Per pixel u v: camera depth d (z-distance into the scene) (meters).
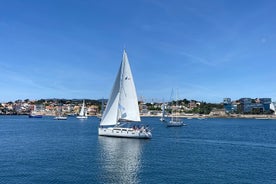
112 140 78.25
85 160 51.34
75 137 90.88
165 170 44.59
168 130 130.00
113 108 81.88
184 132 118.44
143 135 81.19
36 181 37.84
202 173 43.16
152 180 38.88
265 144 80.88
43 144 73.50
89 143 73.81
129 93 80.44
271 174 43.16
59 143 75.12
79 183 37.09
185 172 43.59
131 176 40.72
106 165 47.38
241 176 41.78
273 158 56.97
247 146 75.75
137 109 80.56
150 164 48.81
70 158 53.16
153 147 68.31
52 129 130.38
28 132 112.81
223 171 44.72
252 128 156.62
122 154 57.88
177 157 56.06
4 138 89.56
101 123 83.12
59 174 41.28
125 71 80.50
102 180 38.50
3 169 44.12
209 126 170.75
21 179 38.69
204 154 60.72
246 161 53.38
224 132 123.06
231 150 67.81
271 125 193.62
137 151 61.84
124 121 80.69
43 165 47.00
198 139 90.81
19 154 57.72
